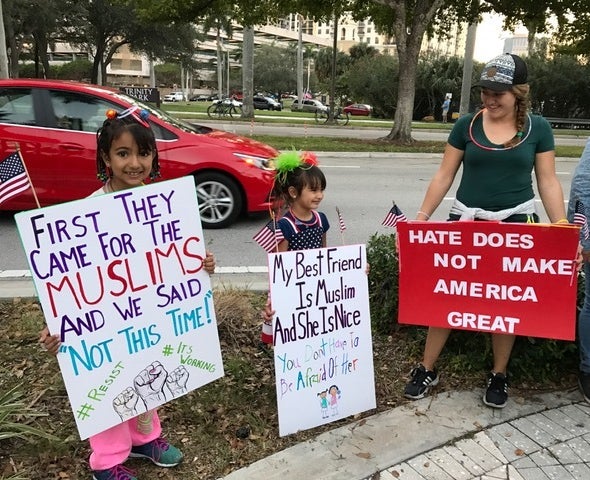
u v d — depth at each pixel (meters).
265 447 2.61
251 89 28.84
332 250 2.74
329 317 2.76
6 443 2.54
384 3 15.60
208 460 2.50
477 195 2.91
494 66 2.69
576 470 2.46
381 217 7.56
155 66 98.25
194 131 6.71
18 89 6.07
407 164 13.05
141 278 2.28
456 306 2.92
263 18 18.78
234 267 5.26
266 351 3.44
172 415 2.80
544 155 2.84
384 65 48.38
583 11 17.48
